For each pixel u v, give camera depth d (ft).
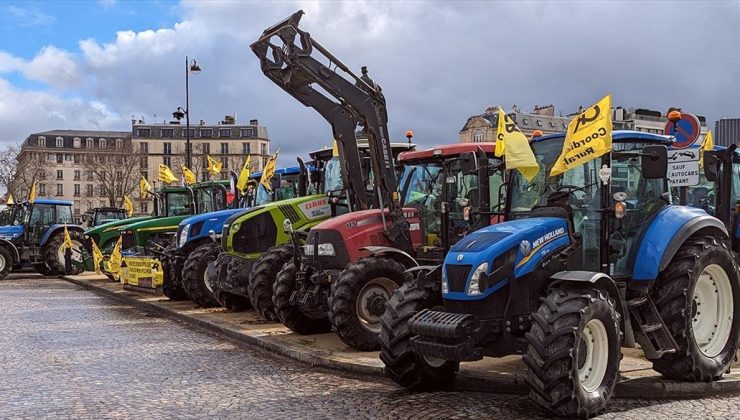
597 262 21.66
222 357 29.01
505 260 19.97
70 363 27.68
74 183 392.27
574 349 18.02
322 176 41.65
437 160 34.88
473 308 20.15
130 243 59.36
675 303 21.61
